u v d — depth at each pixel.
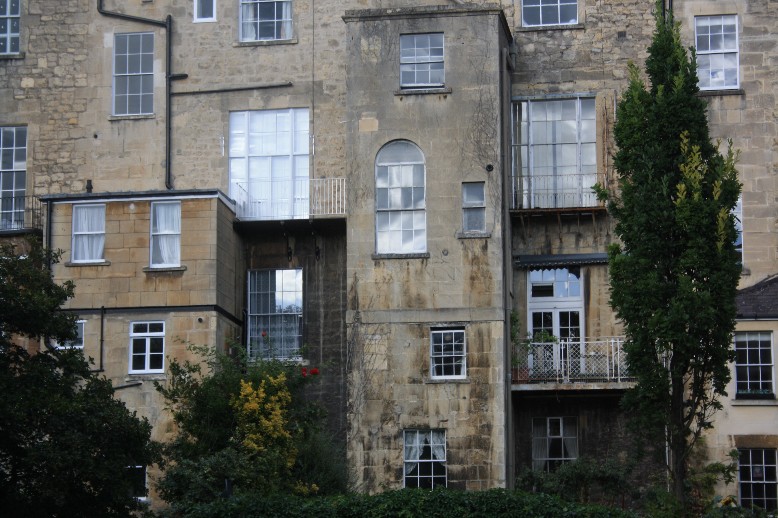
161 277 42.44
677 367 33.78
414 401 41.66
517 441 43.09
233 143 45.84
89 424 33.31
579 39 45.03
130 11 46.78
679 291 33.22
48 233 43.00
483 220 42.38
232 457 35.81
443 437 41.50
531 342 42.78
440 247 42.31
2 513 32.97
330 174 45.16
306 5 46.19
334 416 43.62
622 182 35.34
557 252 44.06
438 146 42.88
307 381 40.12
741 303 42.22
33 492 33.34
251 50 46.12
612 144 44.28
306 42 45.97
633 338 34.62
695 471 40.19
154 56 46.53
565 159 44.50
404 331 42.03
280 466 37.38
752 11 44.19
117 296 42.47
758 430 41.00
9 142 46.72
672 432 33.94
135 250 42.66
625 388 41.72
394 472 41.28
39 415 32.91
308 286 44.81
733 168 34.34
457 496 33.44
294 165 45.50
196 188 45.47
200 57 46.31
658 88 34.81
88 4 46.88
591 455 42.69
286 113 45.78
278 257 45.09
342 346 44.22
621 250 35.91
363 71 43.53
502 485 40.78
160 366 42.03
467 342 41.75
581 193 44.16
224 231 43.44
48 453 32.28
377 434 41.53
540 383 42.16
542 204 44.34
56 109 46.66
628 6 44.97
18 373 34.50
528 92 44.91
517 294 44.03
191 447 37.31
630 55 44.72
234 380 38.84
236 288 44.38
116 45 46.78
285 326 44.72
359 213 42.81
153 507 40.28
